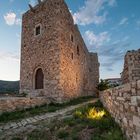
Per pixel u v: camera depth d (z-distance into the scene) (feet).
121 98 15.87
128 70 27.89
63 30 53.93
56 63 49.14
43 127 21.76
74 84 61.93
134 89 11.62
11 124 24.98
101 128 18.33
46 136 18.35
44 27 54.34
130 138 12.90
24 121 26.50
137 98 11.03
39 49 54.24
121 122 16.14
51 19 52.85
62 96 47.98
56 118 26.48
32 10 58.90
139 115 10.75
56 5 52.80
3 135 19.76
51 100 46.78
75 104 47.24
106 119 20.71
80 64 74.23
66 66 54.19
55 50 50.01
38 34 55.88
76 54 68.03
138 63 27.45
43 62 52.26
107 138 15.07
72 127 20.36
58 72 48.42
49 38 52.03
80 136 17.21
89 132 17.95
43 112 33.99
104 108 30.53
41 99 42.68
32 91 53.26
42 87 51.80
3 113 30.30
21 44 60.80
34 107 38.83
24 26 61.62
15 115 30.35
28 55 57.41
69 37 59.93
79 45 74.49
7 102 32.19
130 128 12.89
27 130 21.07
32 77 54.34
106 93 28.19
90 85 94.58
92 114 24.39
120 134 15.26
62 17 53.93
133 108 11.96
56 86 47.78
